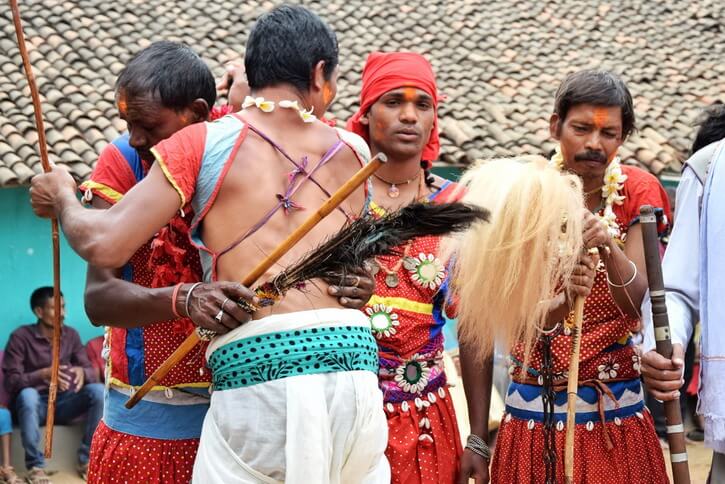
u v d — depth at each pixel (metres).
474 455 4.89
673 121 16.92
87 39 16.20
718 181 4.53
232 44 17.08
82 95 14.81
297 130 3.85
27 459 11.45
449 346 13.06
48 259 13.88
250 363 3.54
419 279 4.67
